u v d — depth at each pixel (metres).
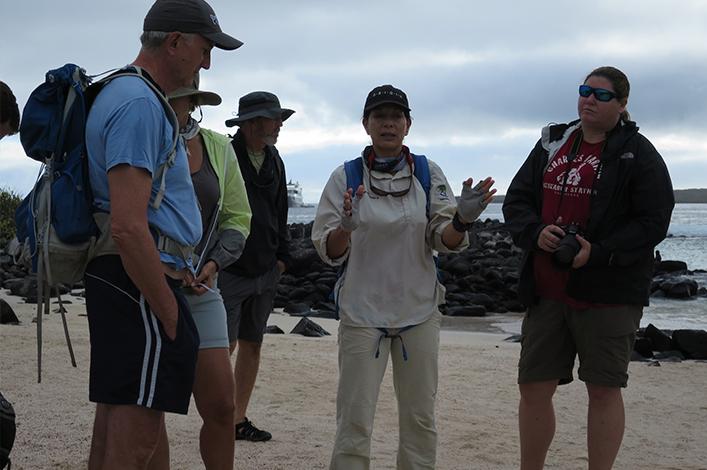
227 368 2.87
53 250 2.11
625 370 3.04
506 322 11.95
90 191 2.15
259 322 4.10
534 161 3.45
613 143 3.15
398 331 3.01
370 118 3.09
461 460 3.71
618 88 3.09
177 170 2.29
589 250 2.98
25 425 3.83
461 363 6.57
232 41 2.40
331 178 3.17
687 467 3.63
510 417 4.64
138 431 2.09
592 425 3.08
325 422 4.39
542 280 3.22
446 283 16.17
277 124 4.07
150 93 2.14
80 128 2.15
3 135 2.37
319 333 8.93
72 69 2.14
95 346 2.12
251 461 3.57
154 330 2.09
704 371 6.31
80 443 3.60
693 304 14.62
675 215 100.06
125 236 1.97
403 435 3.04
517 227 3.27
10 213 18.48
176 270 2.30
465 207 2.84
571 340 3.21
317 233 3.08
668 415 4.72
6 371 5.06
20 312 8.75
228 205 3.23
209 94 2.92
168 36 2.28
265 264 4.02
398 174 3.09
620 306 3.02
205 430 2.90
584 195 3.17
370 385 2.97
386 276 3.00
